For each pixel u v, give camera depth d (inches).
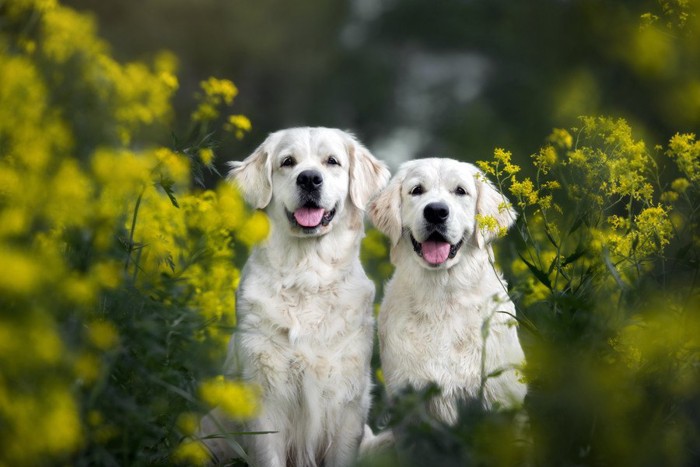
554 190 293.9
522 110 1158.3
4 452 165.5
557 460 197.2
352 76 1435.8
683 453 205.6
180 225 301.0
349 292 288.2
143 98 280.5
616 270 228.2
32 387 171.2
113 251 224.7
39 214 190.1
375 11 1601.9
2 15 241.6
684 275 216.8
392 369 302.4
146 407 212.4
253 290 286.2
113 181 202.5
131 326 209.5
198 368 230.1
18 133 202.4
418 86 1472.7
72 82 255.4
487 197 310.2
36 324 168.9
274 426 279.4
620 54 218.1
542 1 1047.6
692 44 204.7
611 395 195.5
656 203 267.7
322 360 279.0
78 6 1059.9
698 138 242.8
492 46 1450.5
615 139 246.4
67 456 192.2
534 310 262.7
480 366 293.7
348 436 282.7
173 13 1130.7
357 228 302.2
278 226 291.6
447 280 296.7
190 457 221.5
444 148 1311.5
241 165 314.2
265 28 1213.7
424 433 233.9
